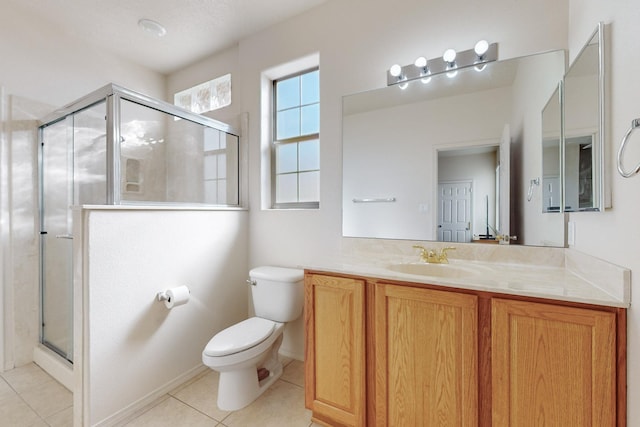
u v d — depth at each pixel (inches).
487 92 63.4
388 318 51.5
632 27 32.6
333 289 57.0
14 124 81.8
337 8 79.9
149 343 68.3
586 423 37.4
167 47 102.7
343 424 56.7
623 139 32.0
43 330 86.4
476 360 44.4
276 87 97.5
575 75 47.4
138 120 75.2
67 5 80.7
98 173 70.6
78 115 75.6
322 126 82.1
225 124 94.7
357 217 77.8
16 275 82.2
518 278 48.7
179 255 75.8
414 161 71.1
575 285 43.4
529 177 59.1
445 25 66.5
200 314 81.4
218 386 72.6
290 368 82.6
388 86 73.3
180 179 87.4
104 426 59.1
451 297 45.9
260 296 79.4
